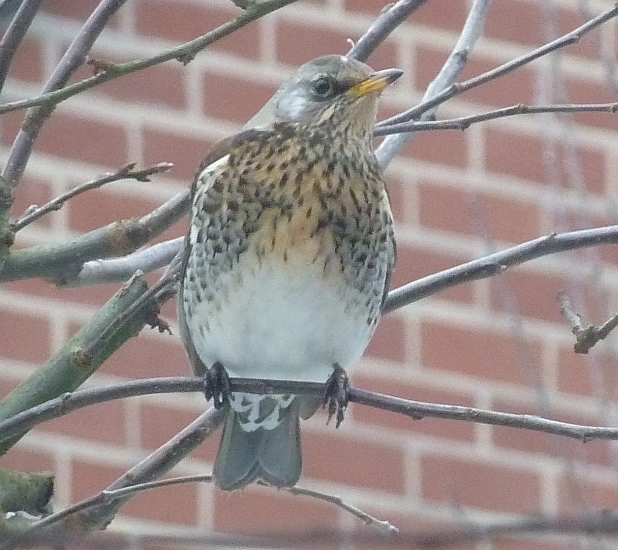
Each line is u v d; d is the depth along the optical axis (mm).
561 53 11219
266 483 7680
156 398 9719
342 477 9992
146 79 10250
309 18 10773
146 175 5836
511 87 11109
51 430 9414
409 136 7879
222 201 7270
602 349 10570
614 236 6852
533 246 6977
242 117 10430
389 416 10211
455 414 6168
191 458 9719
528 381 10500
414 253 10492
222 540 3771
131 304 6633
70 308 9656
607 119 11312
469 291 10562
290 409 7684
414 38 10938
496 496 10227
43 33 10047
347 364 7492
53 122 9922
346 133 7426
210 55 10445
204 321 7395
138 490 6078
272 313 7250
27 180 9750
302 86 7531
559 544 8977
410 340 10344
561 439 8812
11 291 9531
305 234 7199
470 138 10875
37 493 6301
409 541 3576
